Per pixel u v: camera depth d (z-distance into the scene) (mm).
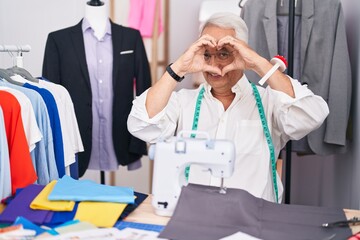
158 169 1228
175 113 1748
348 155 2391
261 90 1802
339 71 2240
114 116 2459
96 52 2459
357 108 2283
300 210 1235
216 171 1228
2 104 1473
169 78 1544
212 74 1642
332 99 2250
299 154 2598
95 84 2463
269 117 1716
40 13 3051
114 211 1185
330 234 1091
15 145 1479
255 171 1639
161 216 1237
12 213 1160
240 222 1136
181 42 3000
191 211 1175
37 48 3090
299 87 1561
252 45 2355
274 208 1242
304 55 2301
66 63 2406
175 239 1055
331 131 2256
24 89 1698
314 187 2982
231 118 1704
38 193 1270
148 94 1578
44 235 1040
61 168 1821
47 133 1721
